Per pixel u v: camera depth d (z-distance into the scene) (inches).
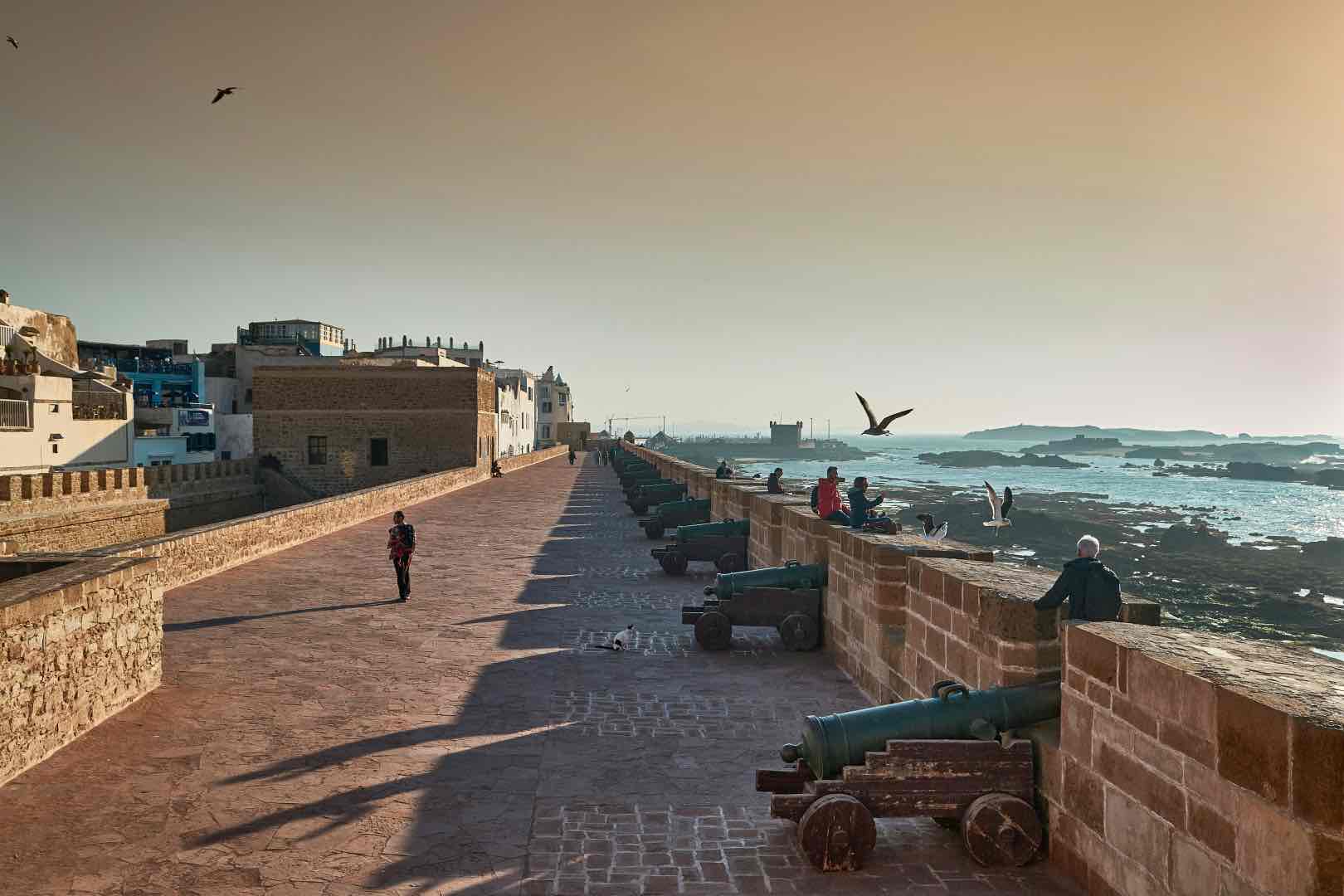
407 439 2170.3
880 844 239.0
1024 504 4537.4
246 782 273.4
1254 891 157.8
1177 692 180.1
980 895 211.0
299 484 2133.4
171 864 220.8
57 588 298.2
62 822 243.9
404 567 574.6
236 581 636.7
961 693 244.5
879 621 376.5
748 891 210.8
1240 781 161.6
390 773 282.7
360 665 413.7
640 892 209.8
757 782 246.5
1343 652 1581.0
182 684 377.4
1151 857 188.1
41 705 288.8
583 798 265.6
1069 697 222.4
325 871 218.4
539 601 579.2
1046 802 231.6
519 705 357.7
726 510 817.5
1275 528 3826.3
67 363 1969.7
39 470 1423.5
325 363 2143.2
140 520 1321.4
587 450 5009.8
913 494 4813.0
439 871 218.8
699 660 437.1
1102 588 252.8
